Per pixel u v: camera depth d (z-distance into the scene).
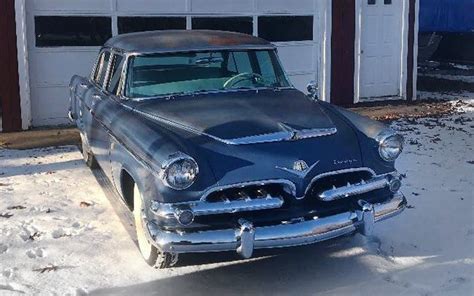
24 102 9.58
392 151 4.59
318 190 4.32
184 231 3.97
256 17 11.02
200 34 5.96
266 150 4.28
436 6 20.19
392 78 12.66
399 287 4.38
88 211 5.89
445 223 5.56
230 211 4.02
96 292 4.31
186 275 4.60
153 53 5.43
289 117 4.74
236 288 4.41
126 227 5.48
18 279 4.48
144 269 4.67
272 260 4.86
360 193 4.43
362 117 4.98
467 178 6.97
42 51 9.70
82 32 9.89
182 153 4.01
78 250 4.99
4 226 5.48
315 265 4.77
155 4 10.24
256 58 5.79
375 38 12.33
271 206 4.09
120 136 4.78
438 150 8.30
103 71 6.16
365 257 4.88
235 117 4.68
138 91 5.28
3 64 9.40
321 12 11.50
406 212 5.84
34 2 9.52
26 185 6.74
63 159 7.87
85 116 6.40
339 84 11.91
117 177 4.99
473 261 4.77
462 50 20.81
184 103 5.05
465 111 11.44
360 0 11.82
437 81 16.36
